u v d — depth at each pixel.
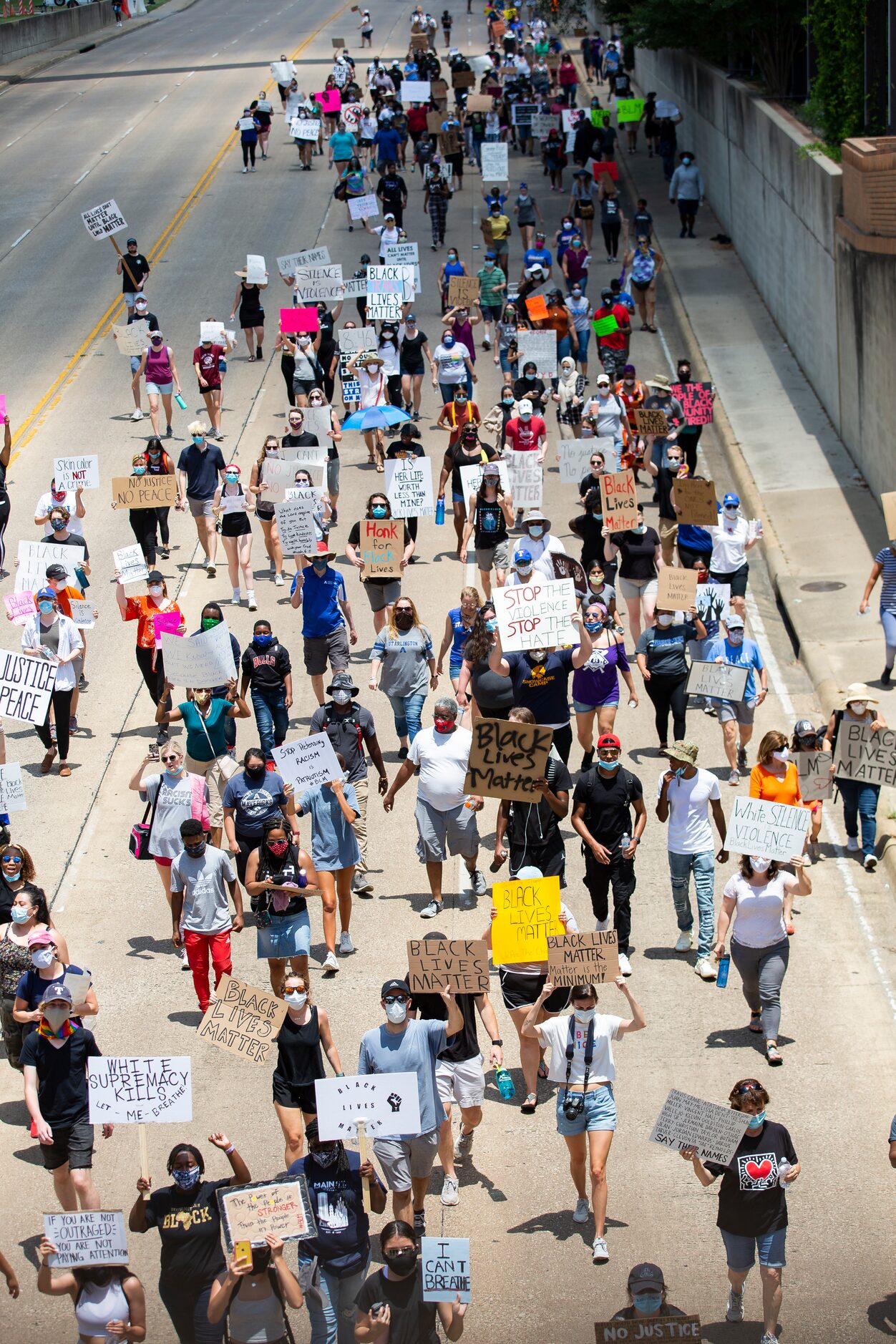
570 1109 19.84
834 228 49.59
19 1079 24.70
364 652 38.03
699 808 25.55
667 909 27.69
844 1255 19.91
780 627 39.34
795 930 25.86
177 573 42.53
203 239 74.88
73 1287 18.19
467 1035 21.08
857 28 51.34
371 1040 19.95
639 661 32.03
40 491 48.03
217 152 93.06
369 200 72.81
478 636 29.81
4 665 30.56
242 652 36.72
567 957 20.83
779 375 55.88
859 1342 18.44
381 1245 17.83
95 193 85.00
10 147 97.50
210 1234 17.86
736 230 70.12
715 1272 19.73
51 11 145.88
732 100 69.62
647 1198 21.17
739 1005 24.94
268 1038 20.55
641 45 78.94
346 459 50.50
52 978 21.56
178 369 58.44
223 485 38.88
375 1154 19.94
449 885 28.64
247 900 28.78
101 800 32.44
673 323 62.47
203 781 26.53
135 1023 25.16
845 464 48.28
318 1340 18.39
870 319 45.38
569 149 81.75
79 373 58.81
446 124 80.38
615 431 44.56
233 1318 17.70
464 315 52.97
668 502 40.38
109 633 39.97
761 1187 18.11
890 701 33.78
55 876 29.72
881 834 29.14
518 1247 20.28
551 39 110.62
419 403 52.75
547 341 50.78
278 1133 22.84
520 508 43.47
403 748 32.41
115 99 110.62
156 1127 23.12
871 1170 21.31
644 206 64.81
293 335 50.81
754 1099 18.12
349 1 165.62
